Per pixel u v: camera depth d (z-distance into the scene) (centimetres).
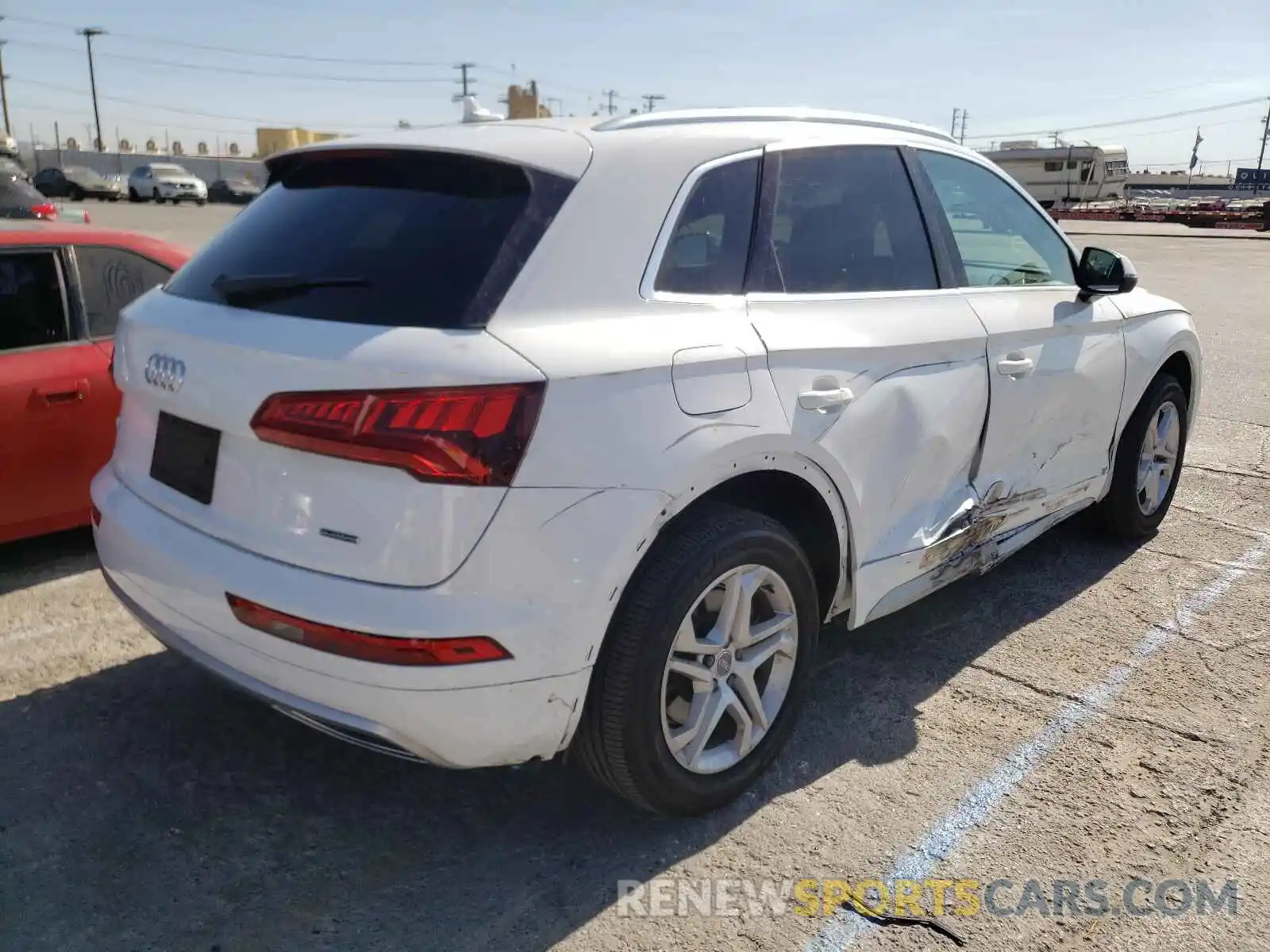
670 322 262
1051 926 250
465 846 278
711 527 267
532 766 315
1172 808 295
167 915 251
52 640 390
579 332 244
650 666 254
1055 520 425
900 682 366
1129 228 4134
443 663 226
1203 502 562
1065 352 397
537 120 301
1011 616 419
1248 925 251
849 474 302
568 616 237
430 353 225
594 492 237
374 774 310
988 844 280
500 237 246
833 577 314
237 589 242
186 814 289
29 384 420
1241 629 407
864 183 334
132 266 467
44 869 265
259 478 244
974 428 353
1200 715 345
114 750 319
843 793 302
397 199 268
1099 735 332
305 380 230
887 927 250
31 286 432
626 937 246
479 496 224
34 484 428
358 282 246
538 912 254
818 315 299
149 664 373
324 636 230
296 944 242
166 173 4294
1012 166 5106
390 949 241
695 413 256
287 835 281
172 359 264
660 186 272
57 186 4306
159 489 278
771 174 302
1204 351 1054
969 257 367
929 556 341
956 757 320
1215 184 9931
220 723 336
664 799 273
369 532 227
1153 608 427
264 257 274
